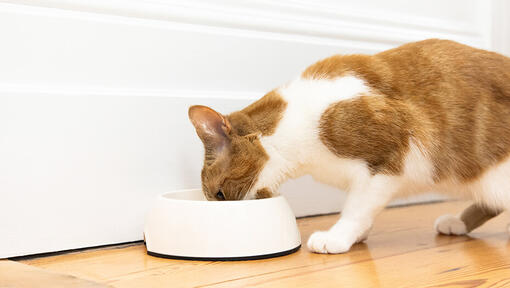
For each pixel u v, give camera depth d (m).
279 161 1.68
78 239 1.67
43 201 1.61
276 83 2.13
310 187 2.23
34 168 1.59
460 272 1.34
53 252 1.63
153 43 1.82
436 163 1.67
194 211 1.51
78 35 1.68
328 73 1.69
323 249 1.59
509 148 1.66
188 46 1.90
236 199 1.69
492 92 1.68
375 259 1.52
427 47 1.75
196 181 1.91
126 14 1.77
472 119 1.66
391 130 1.60
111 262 1.51
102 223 1.71
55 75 1.65
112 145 1.73
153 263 1.49
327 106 1.62
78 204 1.67
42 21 1.62
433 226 2.07
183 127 1.87
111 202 1.73
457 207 2.53
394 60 1.71
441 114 1.64
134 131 1.77
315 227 2.04
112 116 1.72
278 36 2.13
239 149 1.65
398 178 1.64
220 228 1.49
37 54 1.62
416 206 2.58
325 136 1.62
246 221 1.50
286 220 1.59
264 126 1.66
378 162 1.62
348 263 1.47
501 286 1.20
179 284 1.26
